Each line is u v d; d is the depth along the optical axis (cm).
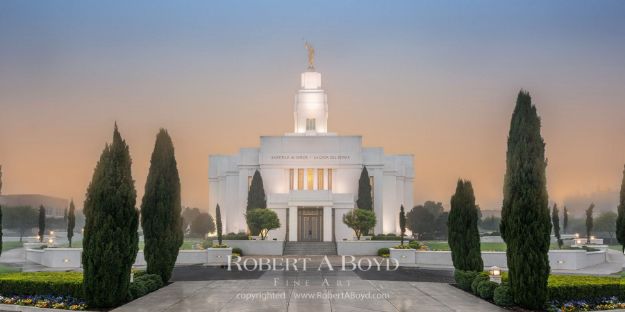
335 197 8506
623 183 4078
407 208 9819
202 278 4059
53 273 3167
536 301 2581
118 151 2728
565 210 8744
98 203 2656
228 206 9356
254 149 9288
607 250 6275
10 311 2598
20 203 15112
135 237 2752
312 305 2731
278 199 8475
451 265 5581
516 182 2666
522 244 2617
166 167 3534
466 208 3591
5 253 6800
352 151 9069
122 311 2553
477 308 2658
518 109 2712
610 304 2681
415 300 2908
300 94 9925
